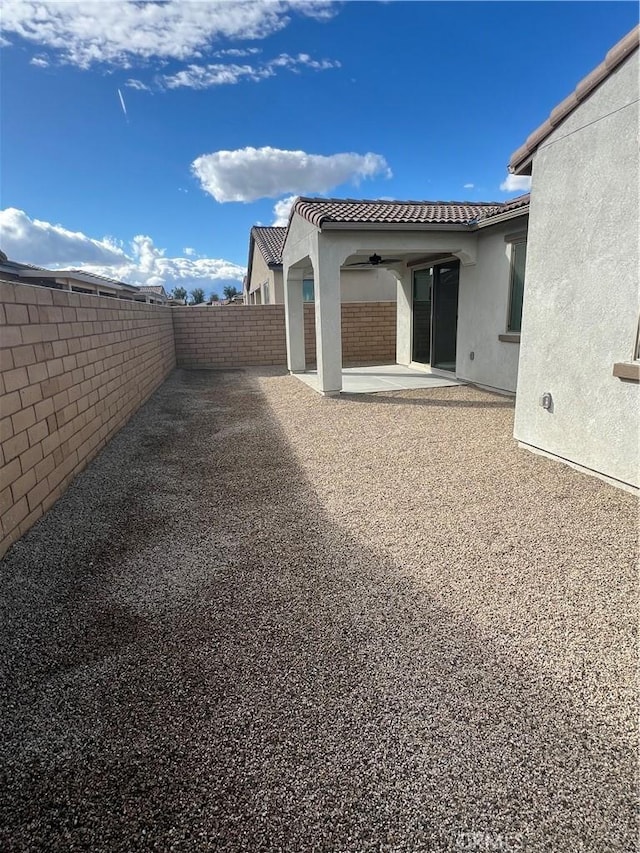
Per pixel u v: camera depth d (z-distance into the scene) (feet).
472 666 8.66
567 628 9.57
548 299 18.07
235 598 10.96
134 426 27.89
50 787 6.63
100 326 23.08
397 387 37.52
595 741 7.10
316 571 11.99
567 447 18.02
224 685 8.41
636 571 11.41
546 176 17.52
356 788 6.50
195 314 55.83
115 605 10.78
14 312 13.74
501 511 14.89
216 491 17.63
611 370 15.60
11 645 9.49
